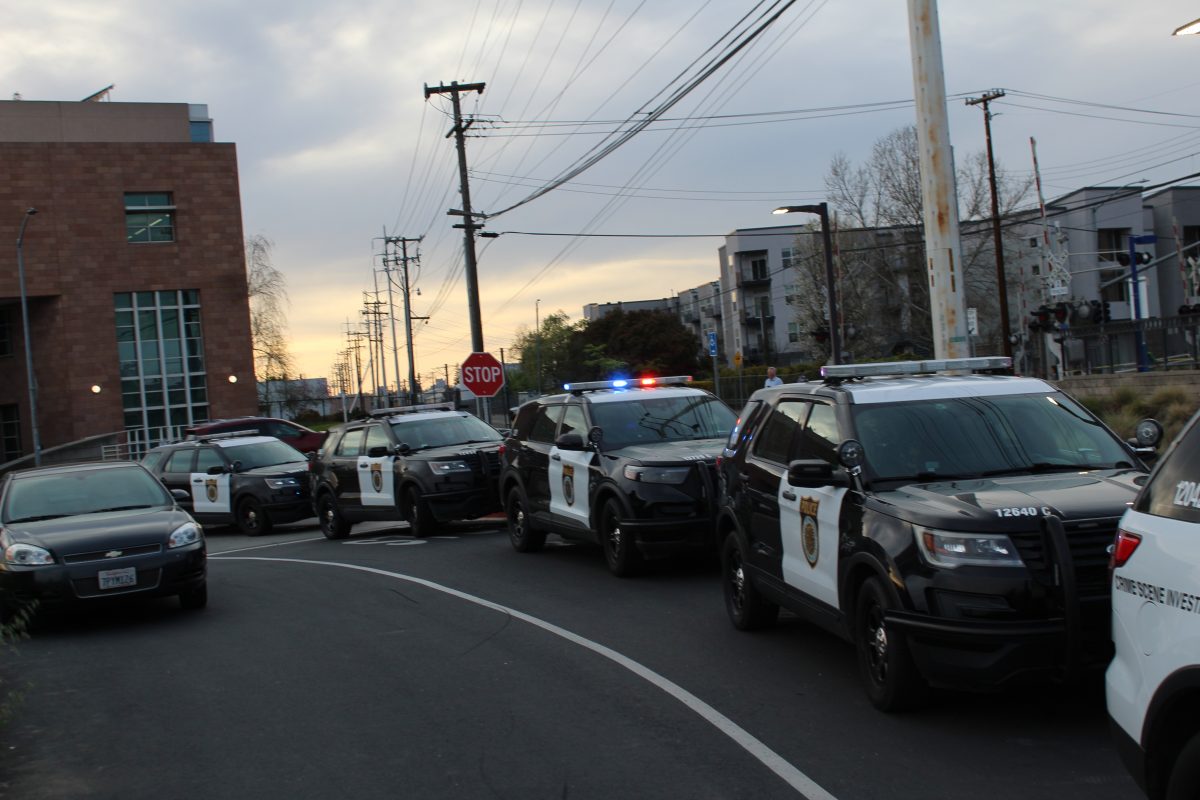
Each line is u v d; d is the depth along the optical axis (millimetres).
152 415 47156
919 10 13555
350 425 18031
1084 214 60906
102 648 9250
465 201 31266
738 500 8203
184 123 57125
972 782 4949
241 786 5500
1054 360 33281
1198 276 37469
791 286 73188
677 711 6395
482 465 16172
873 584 5973
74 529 10227
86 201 46156
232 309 48094
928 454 6539
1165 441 17984
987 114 40781
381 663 8062
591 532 11727
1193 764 3395
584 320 85125
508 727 6266
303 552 16047
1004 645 5242
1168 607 3557
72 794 5520
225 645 9070
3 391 47406
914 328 55125
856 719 6008
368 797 5230
